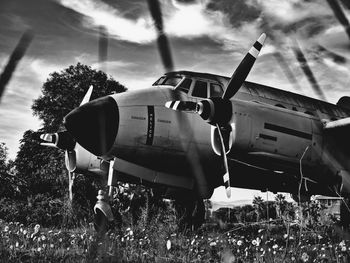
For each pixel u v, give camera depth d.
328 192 8.69
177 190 8.88
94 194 15.80
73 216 13.21
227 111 6.90
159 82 9.16
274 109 7.44
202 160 8.19
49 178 18.28
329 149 7.64
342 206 8.69
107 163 9.47
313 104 9.92
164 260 4.19
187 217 8.67
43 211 14.00
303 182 8.16
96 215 7.46
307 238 5.80
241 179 8.67
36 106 23.02
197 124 8.09
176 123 7.92
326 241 5.87
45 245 4.54
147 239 5.65
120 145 7.55
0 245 4.52
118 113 7.57
